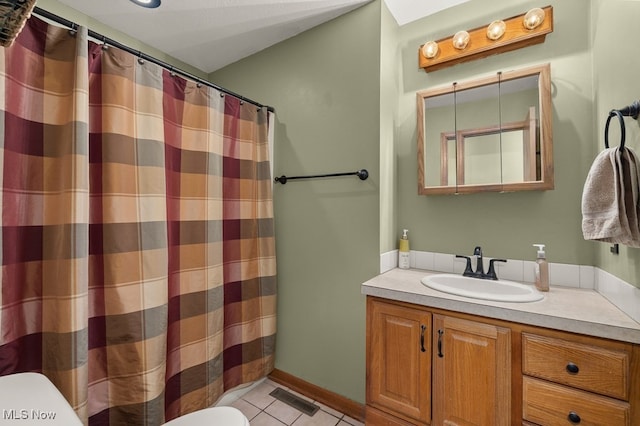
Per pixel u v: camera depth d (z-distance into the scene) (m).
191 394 1.56
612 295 1.15
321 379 1.85
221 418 1.00
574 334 0.98
